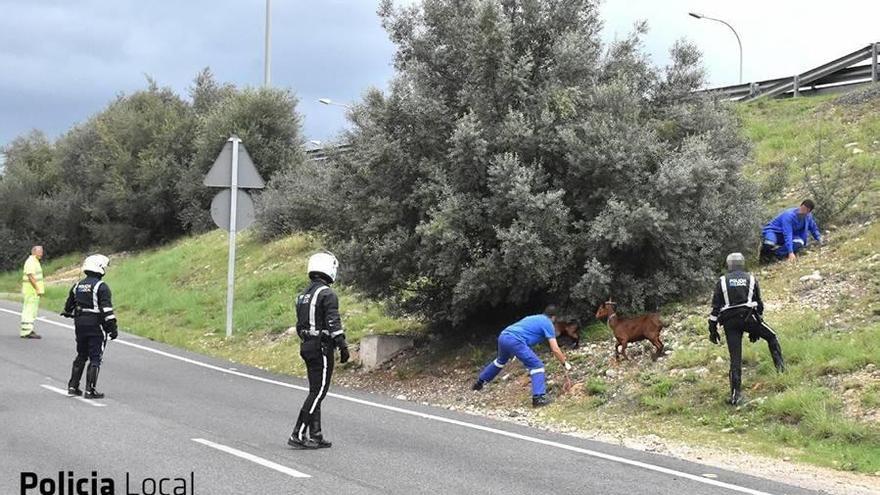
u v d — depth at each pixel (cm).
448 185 1231
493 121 1264
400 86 1304
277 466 728
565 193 1248
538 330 1112
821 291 1202
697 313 1241
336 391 1212
